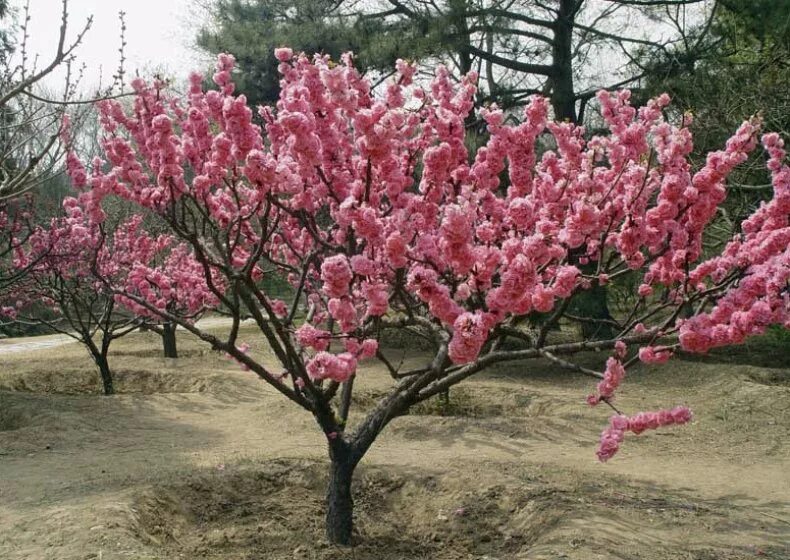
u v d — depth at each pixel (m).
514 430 7.76
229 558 4.59
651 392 9.90
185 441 7.37
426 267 3.82
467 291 3.33
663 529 4.52
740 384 9.57
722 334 3.29
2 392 9.39
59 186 15.58
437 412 9.47
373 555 4.75
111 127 5.04
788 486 5.80
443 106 4.82
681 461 6.65
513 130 4.20
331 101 3.46
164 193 4.81
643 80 13.14
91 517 4.51
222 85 4.55
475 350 2.95
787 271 3.19
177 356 13.98
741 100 9.43
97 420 8.16
